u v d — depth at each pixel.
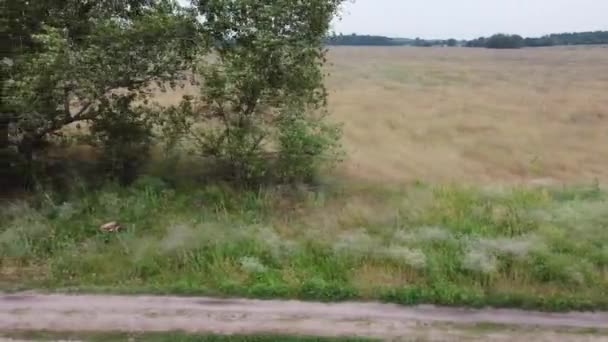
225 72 12.34
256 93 12.71
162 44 11.94
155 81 13.04
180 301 8.09
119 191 12.61
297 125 12.77
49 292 8.38
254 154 13.16
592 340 7.09
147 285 8.59
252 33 12.66
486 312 7.82
